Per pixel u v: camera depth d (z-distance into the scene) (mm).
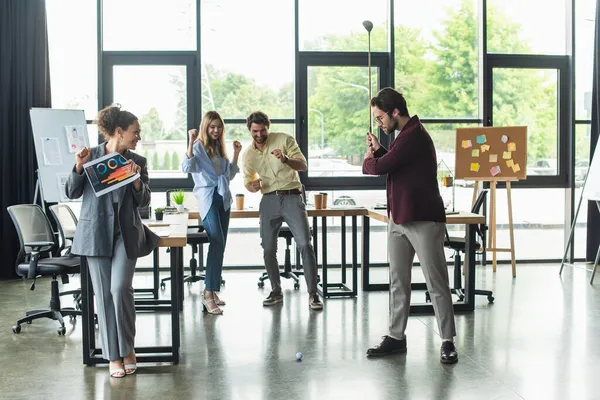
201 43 7438
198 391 3637
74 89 7398
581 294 6113
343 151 7625
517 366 4027
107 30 7398
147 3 7406
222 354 4320
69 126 6871
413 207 4020
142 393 3611
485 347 4430
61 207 5723
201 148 5309
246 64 7512
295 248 7602
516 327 4938
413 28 7648
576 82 7879
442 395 3547
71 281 6996
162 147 7480
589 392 3588
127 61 7402
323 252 6000
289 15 7531
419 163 4035
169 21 7434
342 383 3748
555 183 7926
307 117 7578
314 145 7598
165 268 7539
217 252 5430
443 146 7758
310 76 7559
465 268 5492
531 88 7848
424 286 6426
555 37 7859
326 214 5938
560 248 7977
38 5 7137
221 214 5480
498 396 3531
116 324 3846
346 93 7605
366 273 6277
